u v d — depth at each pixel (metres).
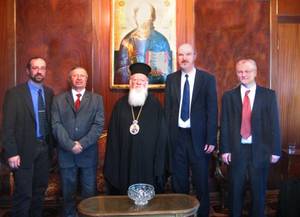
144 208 2.56
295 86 4.38
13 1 4.08
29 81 3.16
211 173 4.10
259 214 3.01
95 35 4.18
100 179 3.90
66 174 3.20
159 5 4.20
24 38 4.11
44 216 3.62
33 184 3.16
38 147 3.10
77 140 3.15
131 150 3.13
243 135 3.00
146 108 3.22
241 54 4.31
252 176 2.99
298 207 3.26
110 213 2.44
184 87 3.22
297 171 3.75
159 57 4.21
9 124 2.99
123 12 4.18
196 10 4.24
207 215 3.25
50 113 3.21
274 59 4.33
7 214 3.70
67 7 4.15
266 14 4.31
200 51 4.27
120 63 4.19
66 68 4.17
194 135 3.16
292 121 4.38
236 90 3.10
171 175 3.27
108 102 4.23
